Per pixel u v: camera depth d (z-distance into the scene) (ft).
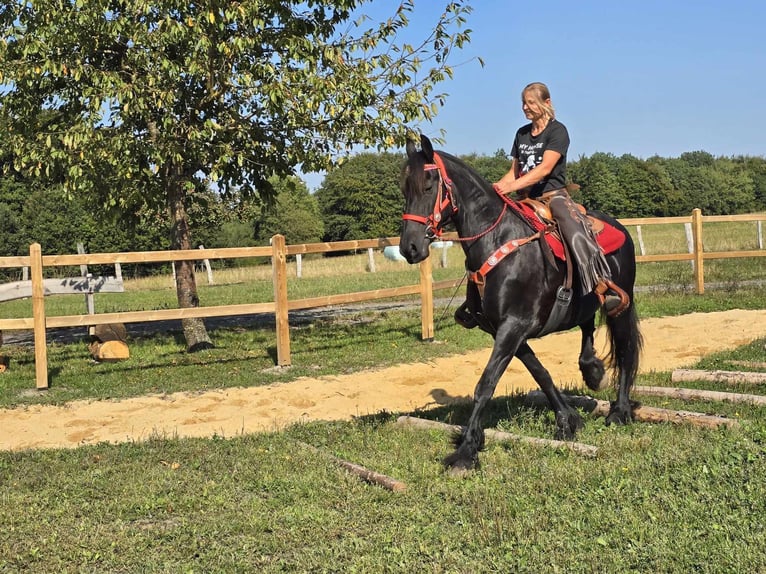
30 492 18.15
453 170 18.69
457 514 15.43
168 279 93.50
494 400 25.81
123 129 35.01
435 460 19.20
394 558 13.32
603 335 40.81
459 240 19.07
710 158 277.64
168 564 13.69
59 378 32.53
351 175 172.04
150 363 35.65
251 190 41.73
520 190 20.33
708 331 39.58
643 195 172.96
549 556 13.03
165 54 33.76
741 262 75.97
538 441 19.71
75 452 21.76
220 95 35.86
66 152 33.58
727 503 14.65
